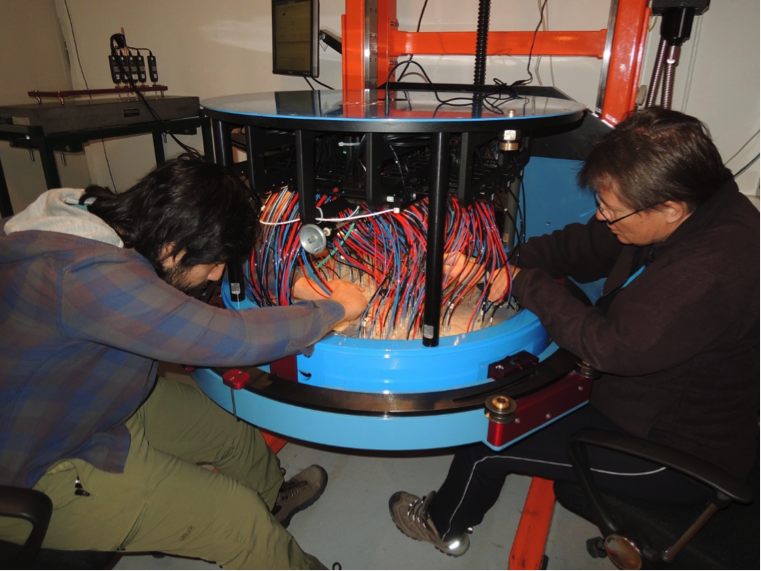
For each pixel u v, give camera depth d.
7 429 0.77
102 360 0.83
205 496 0.91
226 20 2.45
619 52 1.22
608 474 0.95
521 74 1.93
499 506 1.49
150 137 2.98
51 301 0.74
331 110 0.88
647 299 0.84
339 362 0.95
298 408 0.92
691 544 0.83
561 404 0.96
